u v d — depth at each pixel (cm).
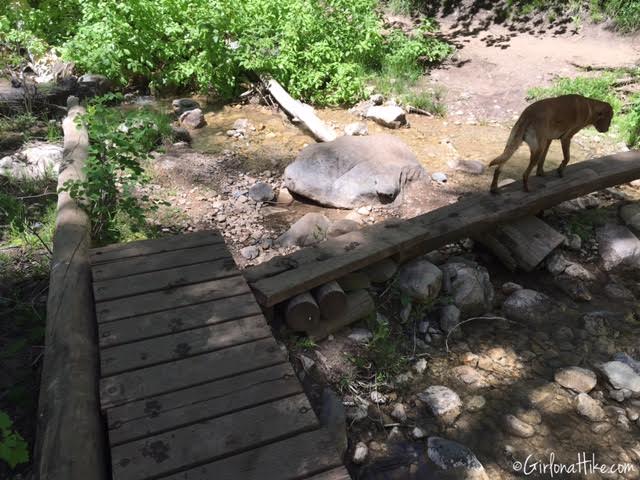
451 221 455
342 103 852
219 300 340
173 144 690
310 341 367
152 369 284
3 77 844
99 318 320
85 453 234
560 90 853
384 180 562
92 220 455
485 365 384
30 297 399
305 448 245
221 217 534
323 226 495
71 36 910
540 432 335
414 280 418
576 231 532
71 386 266
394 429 330
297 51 868
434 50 1012
